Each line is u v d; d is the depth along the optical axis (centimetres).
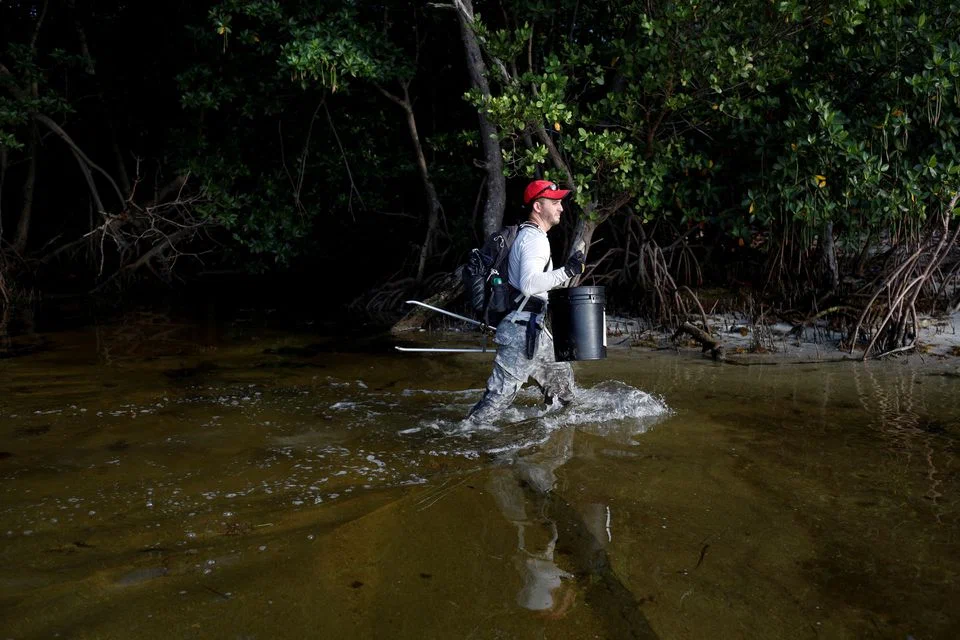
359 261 1573
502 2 963
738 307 951
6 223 1594
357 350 807
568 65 868
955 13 714
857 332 780
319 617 262
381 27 1152
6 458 434
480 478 402
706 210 991
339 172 1198
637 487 385
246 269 1363
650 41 761
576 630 254
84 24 1359
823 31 757
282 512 356
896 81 739
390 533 331
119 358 747
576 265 474
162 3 1280
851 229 856
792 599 272
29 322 1016
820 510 351
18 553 312
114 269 1464
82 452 446
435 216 1204
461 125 1281
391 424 511
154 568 298
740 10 723
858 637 248
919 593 275
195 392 601
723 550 312
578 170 885
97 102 1438
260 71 1076
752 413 526
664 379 645
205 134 1226
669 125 866
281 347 824
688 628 255
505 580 289
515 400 577
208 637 250
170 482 396
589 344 478
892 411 525
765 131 796
